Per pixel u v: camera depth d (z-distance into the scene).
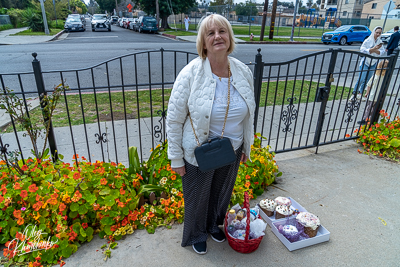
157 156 2.72
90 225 2.31
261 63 2.87
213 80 1.68
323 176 3.21
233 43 1.71
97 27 26.03
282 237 2.23
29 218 2.13
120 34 22.81
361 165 3.48
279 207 2.46
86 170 2.27
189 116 1.77
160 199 2.45
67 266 1.97
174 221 2.45
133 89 6.64
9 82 6.68
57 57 9.95
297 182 3.09
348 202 2.76
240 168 2.77
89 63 9.00
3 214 2.08
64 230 2.06
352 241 2.27
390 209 2.66
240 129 1.89
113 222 2.20
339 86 7.60
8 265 1.94
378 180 3.14
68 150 3.55
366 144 3.99
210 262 2.04
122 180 2.37
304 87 7.45
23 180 2.16
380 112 4.02
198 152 1.72
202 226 2.12
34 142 2.38
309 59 11.70
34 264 1.91
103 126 4.33
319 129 3.64
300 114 5.25
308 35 26.80
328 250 2.18
